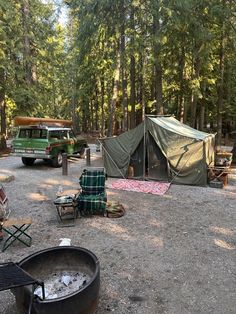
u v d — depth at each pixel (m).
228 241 6.64
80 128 38.31
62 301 3.67
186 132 12.74
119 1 14.48
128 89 29.53
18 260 5.87
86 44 17.48
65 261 4.91
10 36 19.42
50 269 4.86
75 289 4.47
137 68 24.41
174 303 4.52
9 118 32.97
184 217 8.11
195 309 4.39
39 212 8.54
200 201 9.59
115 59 19.48
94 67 25.66
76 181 12.51
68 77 31.56
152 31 14.92
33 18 21.98
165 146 12.00
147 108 30.50
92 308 4.01
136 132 12.54
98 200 8.16
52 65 25.41
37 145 15.22
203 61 18.27
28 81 21.36
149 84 29.83
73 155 17.58
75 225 7.59
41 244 6.55
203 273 5.34
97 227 7.46
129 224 7.64
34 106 20.62
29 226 7.13
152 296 4.69
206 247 6.35
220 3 14.62
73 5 16.28
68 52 27.92
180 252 6.13
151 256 5.97
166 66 20.55
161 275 5.28
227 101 24.73
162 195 10.29
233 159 16.31
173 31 15.31
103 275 5.27
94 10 14.98
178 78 21.84
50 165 16.11
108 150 13.16
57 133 16.20
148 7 13.98
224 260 5.80
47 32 23.16
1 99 21.98
